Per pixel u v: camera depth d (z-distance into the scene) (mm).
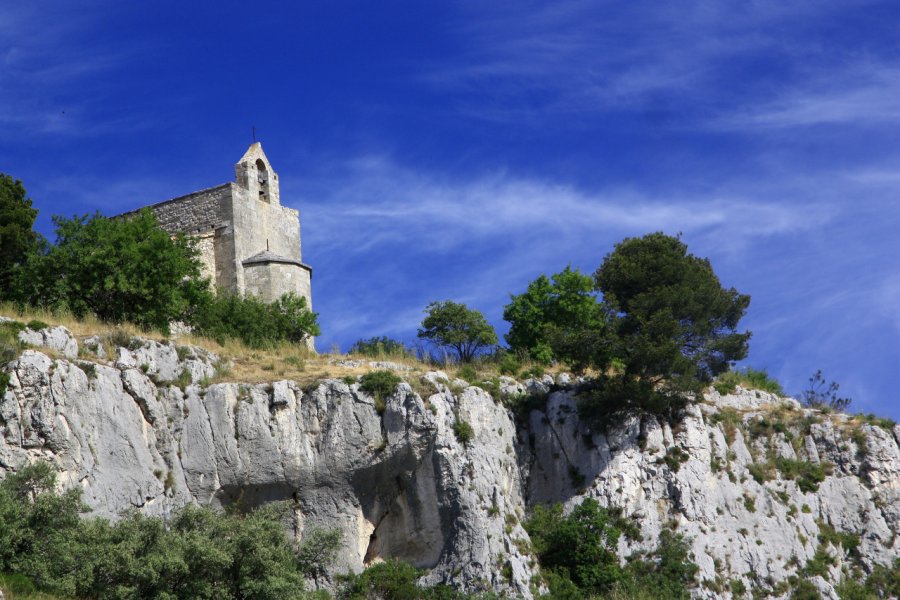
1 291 56875
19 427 44094
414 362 57125
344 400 49781
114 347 49656
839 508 56719
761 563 53094
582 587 49156
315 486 48875
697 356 55125
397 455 48969
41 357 45344
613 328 54969
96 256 56906
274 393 49750
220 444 48750
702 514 53312
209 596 40250
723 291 57438
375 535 49094
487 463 50312
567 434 54750
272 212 74312
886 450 58062
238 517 46094
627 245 58312
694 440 55000
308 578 46938
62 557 39156
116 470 46094
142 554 40469
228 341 56031
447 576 47469
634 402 54406
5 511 39250
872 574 54812
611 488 53125
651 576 50438
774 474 56844
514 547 48375
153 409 48344
